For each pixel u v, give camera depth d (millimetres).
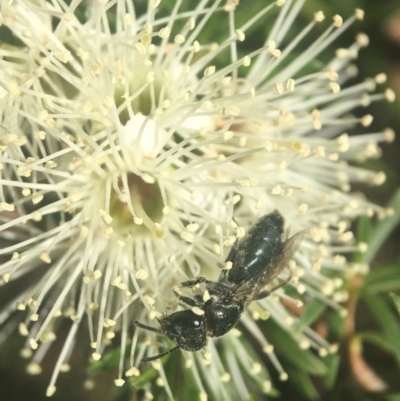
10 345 47
